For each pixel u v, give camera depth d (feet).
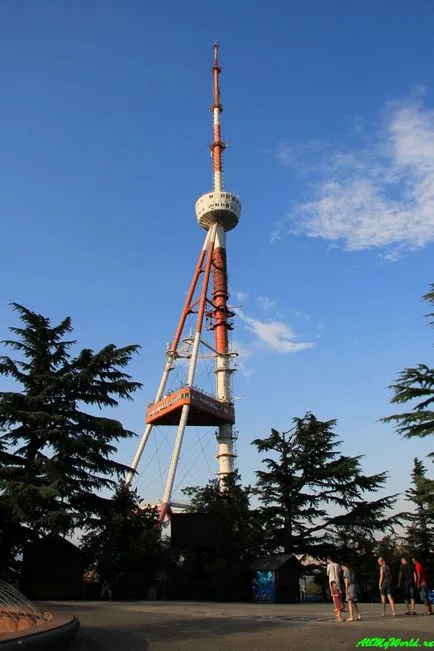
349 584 69.87
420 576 79.77
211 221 346.54
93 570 126.31
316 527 177.37
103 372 130.21
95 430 125.49
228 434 298.76
